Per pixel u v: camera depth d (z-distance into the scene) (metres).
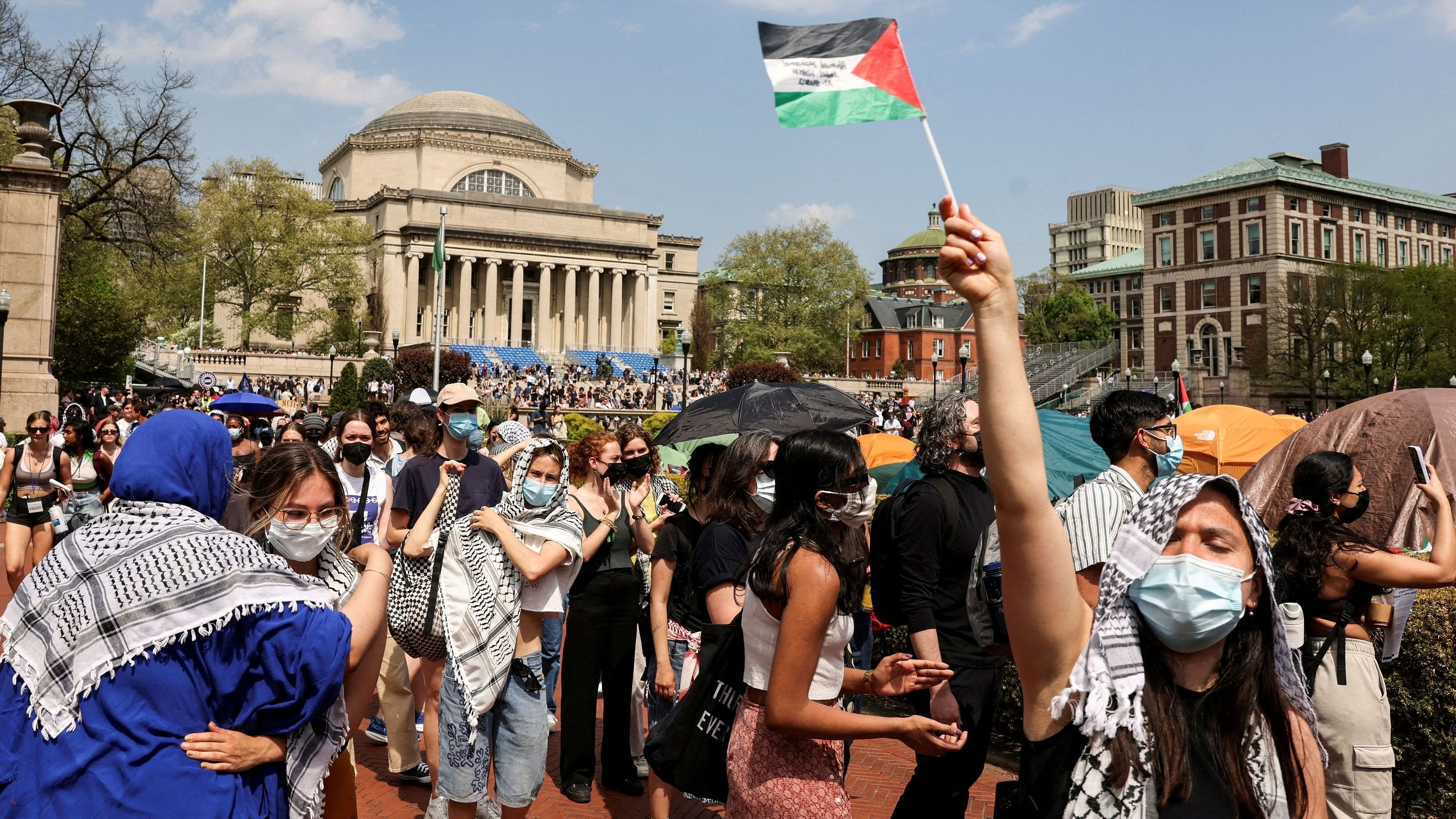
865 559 3.32
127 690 2.46
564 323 98.31
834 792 3.22
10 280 24.50
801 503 3.20
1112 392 4.11
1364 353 52.97
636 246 99.50
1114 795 2.29
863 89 2.37
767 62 2.44
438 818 5.36
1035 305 121.88
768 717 3.08
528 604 5.14
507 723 5.01
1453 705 5.17
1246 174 74.19
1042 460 2.28
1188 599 2.28
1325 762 2.47
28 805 2.41
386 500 6.89
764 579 3.14
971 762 4.39
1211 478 2.36
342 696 2.85
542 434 7.16
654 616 5.68
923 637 4.37
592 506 6.23
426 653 4.95
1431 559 4.33
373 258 92.50
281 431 10.87
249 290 75.19
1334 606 4.33
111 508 2.71
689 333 42.50
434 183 99.62
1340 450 9.12
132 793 2.39
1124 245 173.75
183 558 2.54
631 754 6.59
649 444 6.44
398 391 58.09
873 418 9.68
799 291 92.38
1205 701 2.37
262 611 2.55
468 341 89.62
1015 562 2.35
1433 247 81.69
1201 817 2.27
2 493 9.84
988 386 2.26
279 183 74.81
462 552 4.88
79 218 41.81
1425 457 8.54
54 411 24.58
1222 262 75.69
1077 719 2.30
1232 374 66.19
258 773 2.62
